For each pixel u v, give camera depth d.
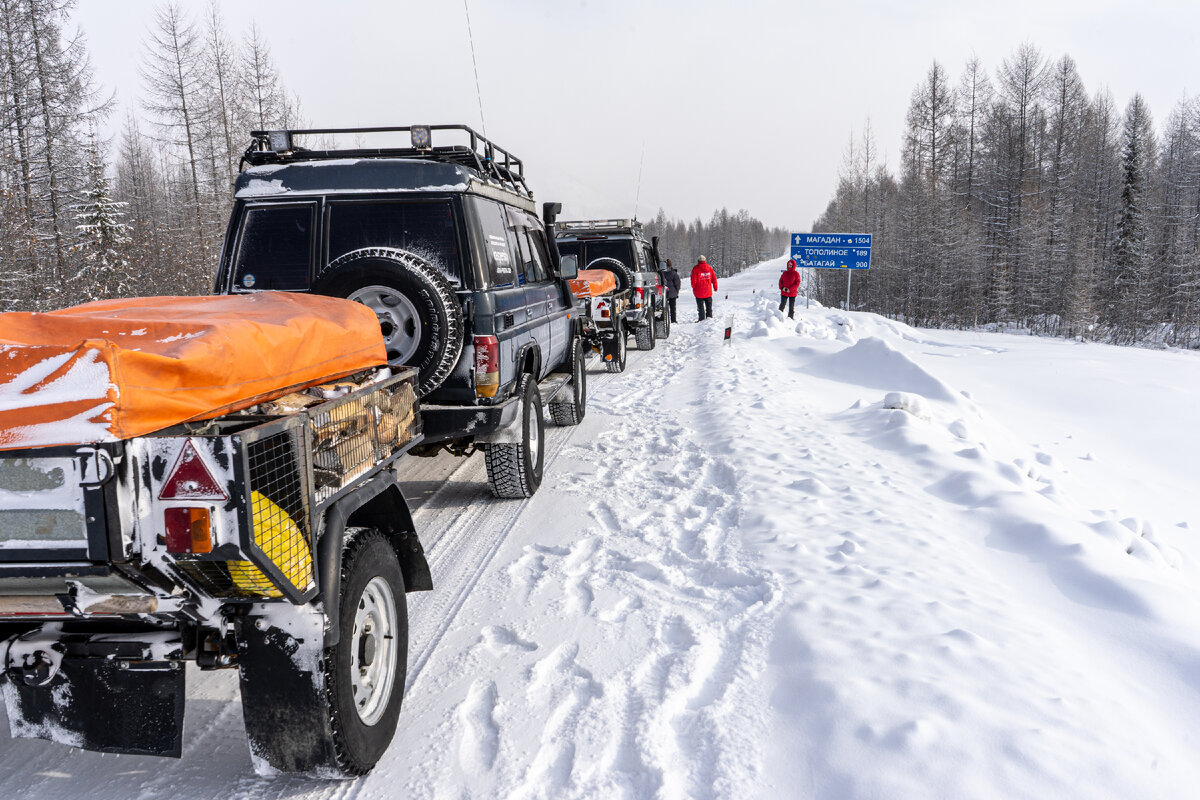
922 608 3.65
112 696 2.23
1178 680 3.14
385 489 3.17
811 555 4.45
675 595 4.17
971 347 19.50
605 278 13.14
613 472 6.81
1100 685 3.01
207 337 2.24
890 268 57.12
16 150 30.61
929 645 3.25
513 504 5.94
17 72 30.44
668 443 7.84
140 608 2.12
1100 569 4.07
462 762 2.73
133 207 61.53
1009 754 2.48
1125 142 74.19
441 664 3.45
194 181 37.28
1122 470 8.24
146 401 1.95
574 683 3.26
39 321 2.27
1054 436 9.92
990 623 3.51
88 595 2.08
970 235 54.88
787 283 21.94
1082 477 7.77
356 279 4.39
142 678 2.23
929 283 53.28
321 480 2.55
